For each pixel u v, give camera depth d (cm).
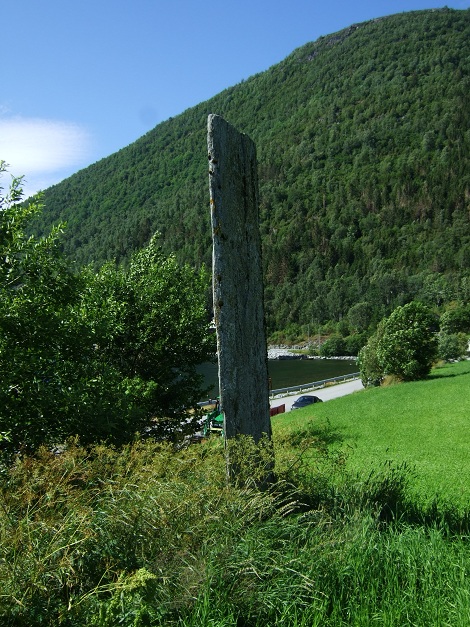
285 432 609
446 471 992
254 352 543
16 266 631
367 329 13412
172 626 299
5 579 273
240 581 334
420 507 588
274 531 388
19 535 291
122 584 282
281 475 518
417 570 379
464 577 373
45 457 403
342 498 511
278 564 349
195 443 618
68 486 365
